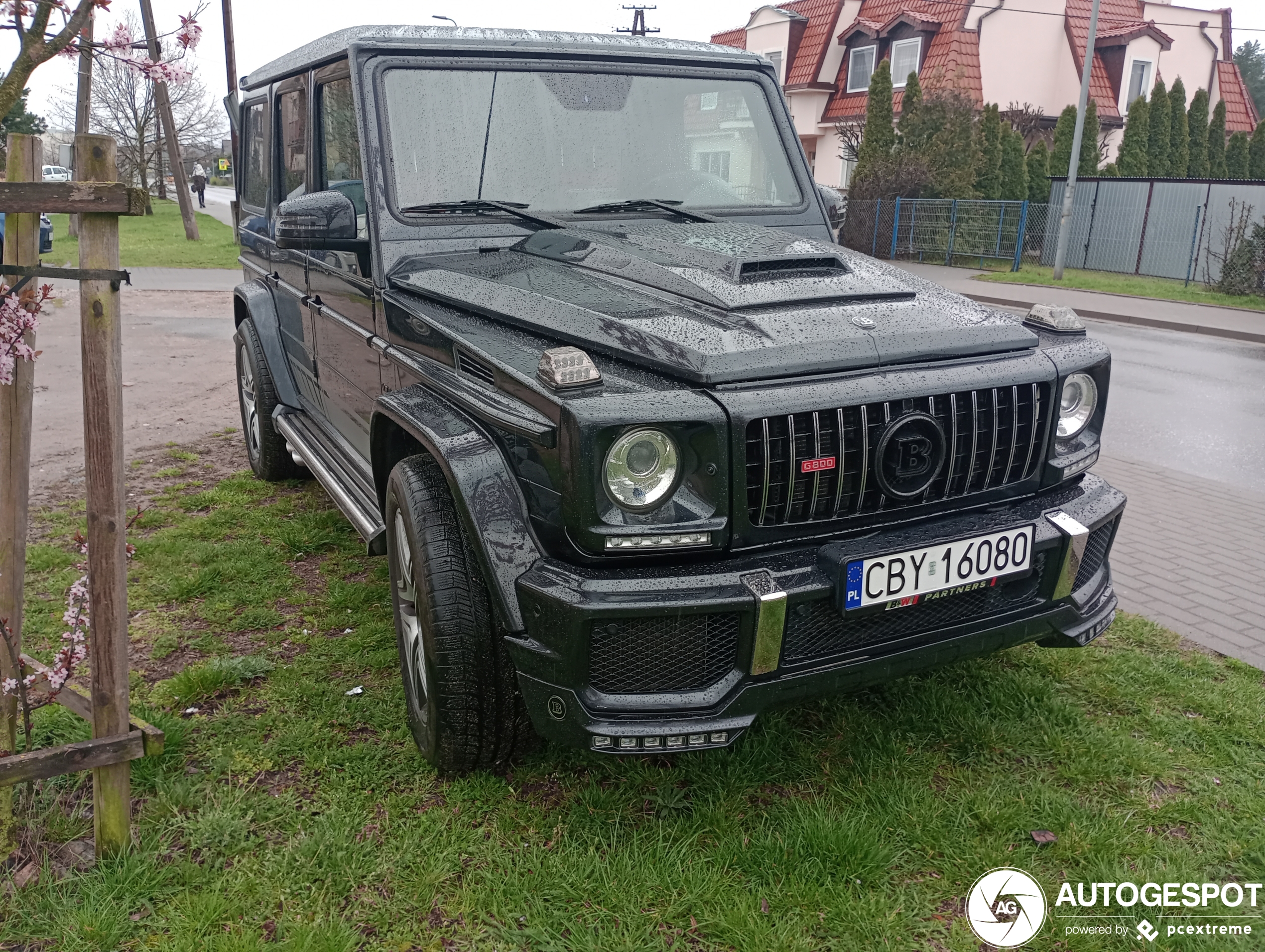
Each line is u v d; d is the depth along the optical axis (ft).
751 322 8.21
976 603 8.62
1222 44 109.81
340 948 6.96
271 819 8.50
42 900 7.52
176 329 38.29
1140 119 90.63
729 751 9.45
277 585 13.64
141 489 18.11
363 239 10.96
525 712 8.71
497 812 8.62
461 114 11.26
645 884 7.68
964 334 8.72
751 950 7.06
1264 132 97.40
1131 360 38.19
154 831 8.29
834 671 7.88
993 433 8.47
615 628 7.45
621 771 9.20
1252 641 12.49
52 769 7.52
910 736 9.73
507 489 7.95
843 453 7.80
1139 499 18.76
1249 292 60.03
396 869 7.89
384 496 10.77
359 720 10.10
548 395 7.41
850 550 7.73
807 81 101.50
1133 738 9.94
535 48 11.78
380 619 12.49
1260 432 25.55
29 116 116.37
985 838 8.34
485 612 8.36
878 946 7.17
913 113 82.38
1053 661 11.57
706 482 7.50
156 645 11.82
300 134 13.88
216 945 7.06
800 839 8.12
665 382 7.64
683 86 12.37
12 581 7.53
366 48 11.21
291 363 16.21
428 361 9.55
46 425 22.53
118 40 6.96
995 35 94.07
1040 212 77.77
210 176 255.09
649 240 10.22
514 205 11.30
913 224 81.05
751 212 12.31
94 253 7.15
